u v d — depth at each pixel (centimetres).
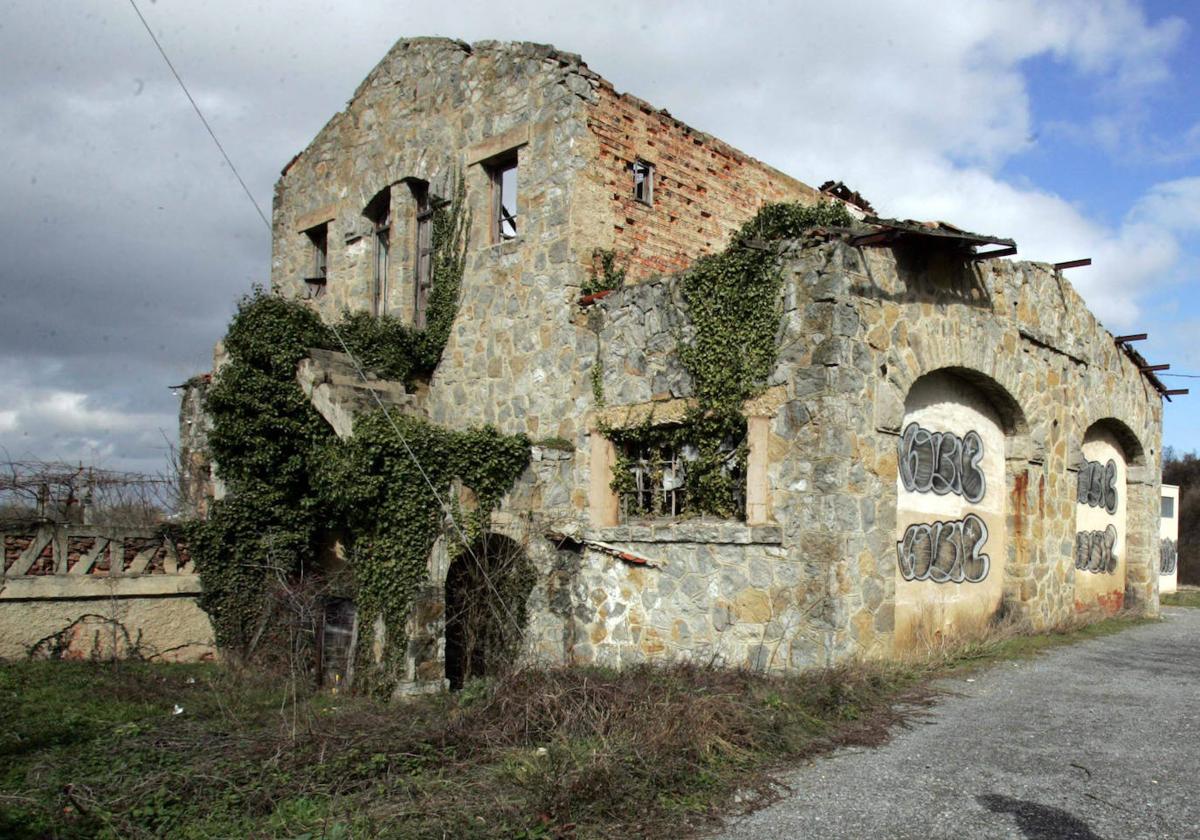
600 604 1209
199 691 1114
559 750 678
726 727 728
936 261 1150
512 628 1237
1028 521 1298
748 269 1075
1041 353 1353
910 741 755
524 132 1377
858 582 996
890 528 1045
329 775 683
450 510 1182
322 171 1769
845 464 988
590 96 1334
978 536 1257
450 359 1478
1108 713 846
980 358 1203
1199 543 3644
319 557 1456
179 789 672
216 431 1391
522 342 1359
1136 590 1730
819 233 1024
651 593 1152
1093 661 1107
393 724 796
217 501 1412
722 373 1088
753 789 645
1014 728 792
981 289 1221
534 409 1334
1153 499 1758
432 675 1135
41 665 1177
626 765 648
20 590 1236
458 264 1475
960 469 1233
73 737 850
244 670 1257
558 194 1321
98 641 1298
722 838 565
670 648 1120
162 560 1369
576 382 1280
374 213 1670
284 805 633
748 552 1053
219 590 1376
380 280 1667
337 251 1716
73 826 609
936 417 1196
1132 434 1692
